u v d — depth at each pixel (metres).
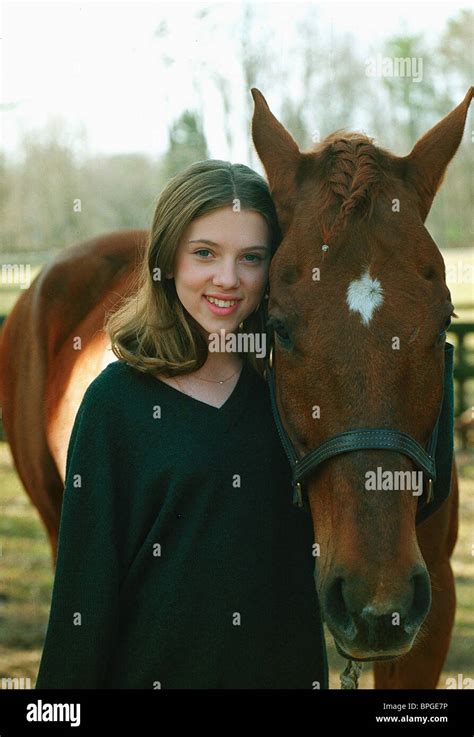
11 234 17.14
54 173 17.42
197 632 1.74
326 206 1.75
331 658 3.73
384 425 1.60
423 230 1.76
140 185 18.12
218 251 1.78
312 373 1.66
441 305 1.69
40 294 3.58
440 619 2.43
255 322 1.97
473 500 6.15
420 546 2.29
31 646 3.99
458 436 7.90
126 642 1.79
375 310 1.64
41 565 5.14
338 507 1.61
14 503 6.58
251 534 1.76
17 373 3.74
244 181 1.82
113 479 1.75
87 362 2.96
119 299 3.04
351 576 1.54
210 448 1.74
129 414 1.76
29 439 3.52
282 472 1.85
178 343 1.81
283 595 1.85
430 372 1.68
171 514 1.73
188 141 14.00
